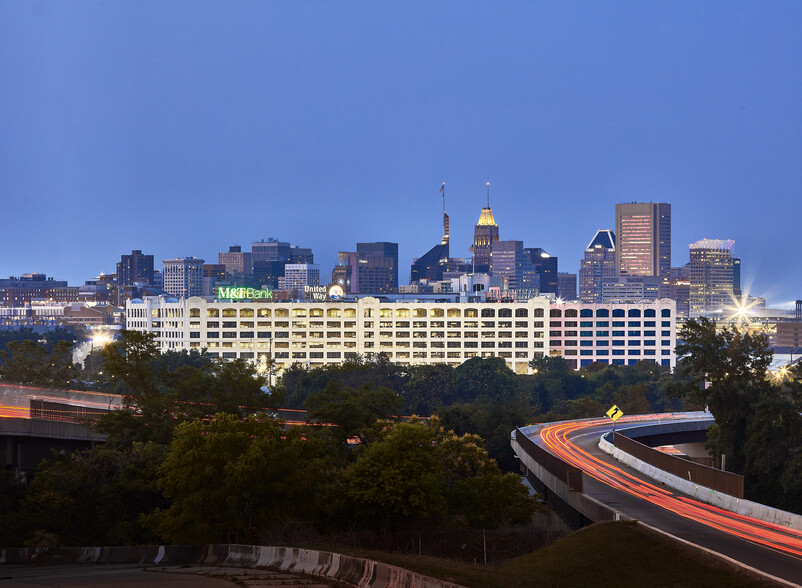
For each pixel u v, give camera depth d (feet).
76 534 255.09
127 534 253.24
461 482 270.46
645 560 170.81
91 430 305.94
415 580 136.87
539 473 331.77
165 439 303.89
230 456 223.92
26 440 299.38
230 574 166.30
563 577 164.55
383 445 237.25
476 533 223.30
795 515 219.00
